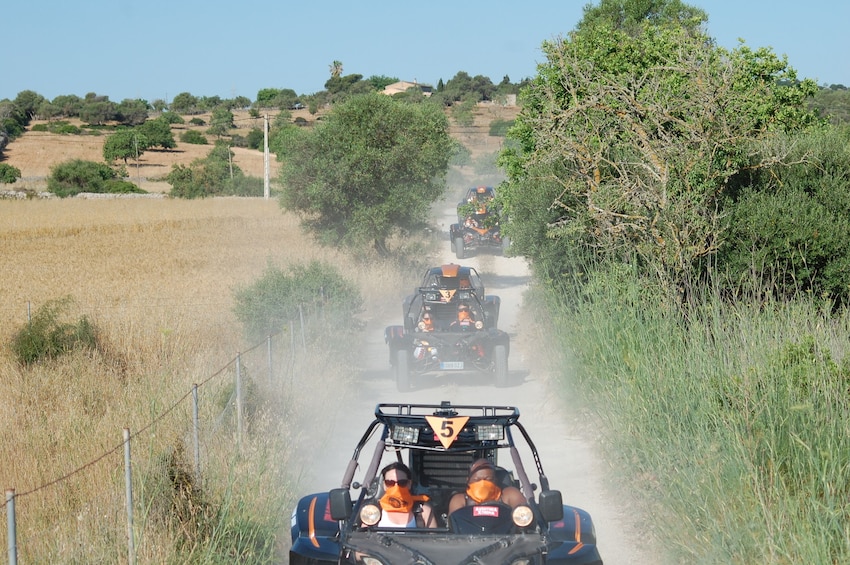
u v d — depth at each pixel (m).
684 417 24.97
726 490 20.73
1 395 35.53
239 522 20.48
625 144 39.75
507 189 54.69
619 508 24.42
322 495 19.06
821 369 23.25
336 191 80.50
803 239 38.19
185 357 41.34
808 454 20.20
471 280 51.31
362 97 83.44
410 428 18.27
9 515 13.99
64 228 132.75
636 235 39.28
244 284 66.00
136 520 19.34
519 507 16.12
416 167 80.69
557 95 48.50
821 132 47.56
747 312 31.92
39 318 44.16
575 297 42.38
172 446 22.91
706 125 38.91
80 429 29.48
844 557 16.72
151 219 144.88
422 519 17.02
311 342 42.97
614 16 99.88
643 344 31.36
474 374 45.12
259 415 29.61
